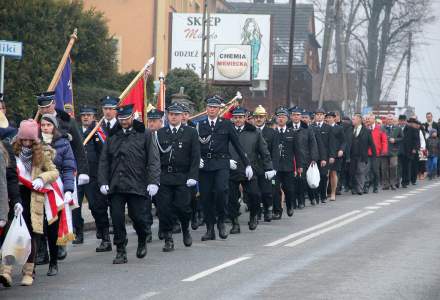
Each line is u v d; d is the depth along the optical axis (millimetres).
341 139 28641
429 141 40156
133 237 18641
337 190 31062
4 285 12312
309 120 27703
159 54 54406
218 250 16328
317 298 11555
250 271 13773
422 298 11617
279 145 22422
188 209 16438
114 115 17312
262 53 61969
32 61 34750
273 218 22281
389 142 33531
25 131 12695
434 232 19031
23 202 12734
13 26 35125
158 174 14766
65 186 13484
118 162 14625
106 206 16375
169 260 15039
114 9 54250
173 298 11570
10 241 11969
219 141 17719
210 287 12367
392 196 29938
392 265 14352
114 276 13359
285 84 87500
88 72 39219
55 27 36531
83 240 17812
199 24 59438
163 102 22094
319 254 15648
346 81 67750
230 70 53156
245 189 19750
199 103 42719
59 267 14297
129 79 41531
